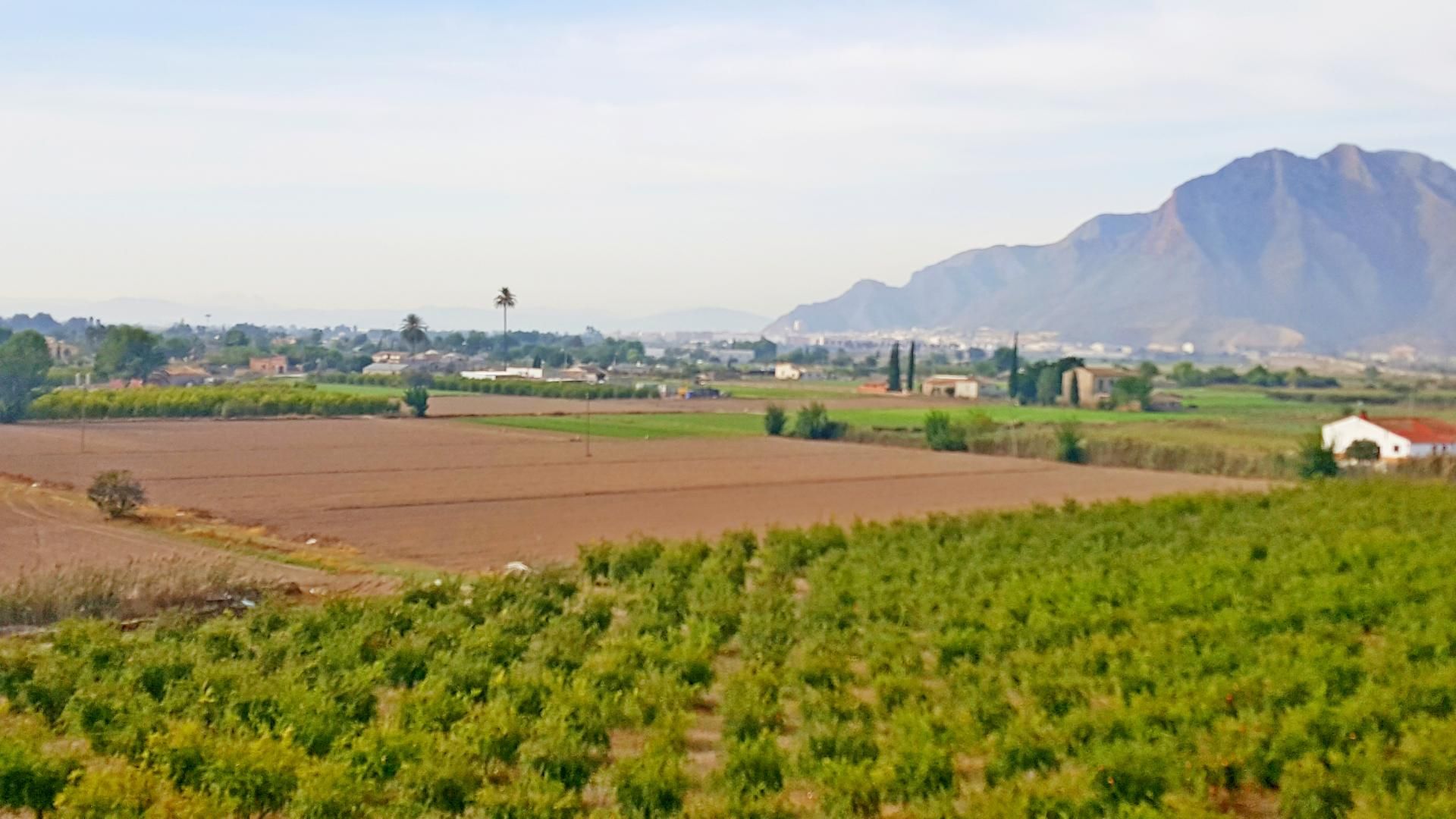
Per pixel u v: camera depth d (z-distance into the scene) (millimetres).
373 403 153875
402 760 25094
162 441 115125
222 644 34906
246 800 23297
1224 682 29062
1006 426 122125
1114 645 33031
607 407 172125
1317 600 37812
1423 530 51875
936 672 34000
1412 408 153750
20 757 23719
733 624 40438
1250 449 99375
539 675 31734
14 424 132250
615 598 44781
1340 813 22938
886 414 155000
